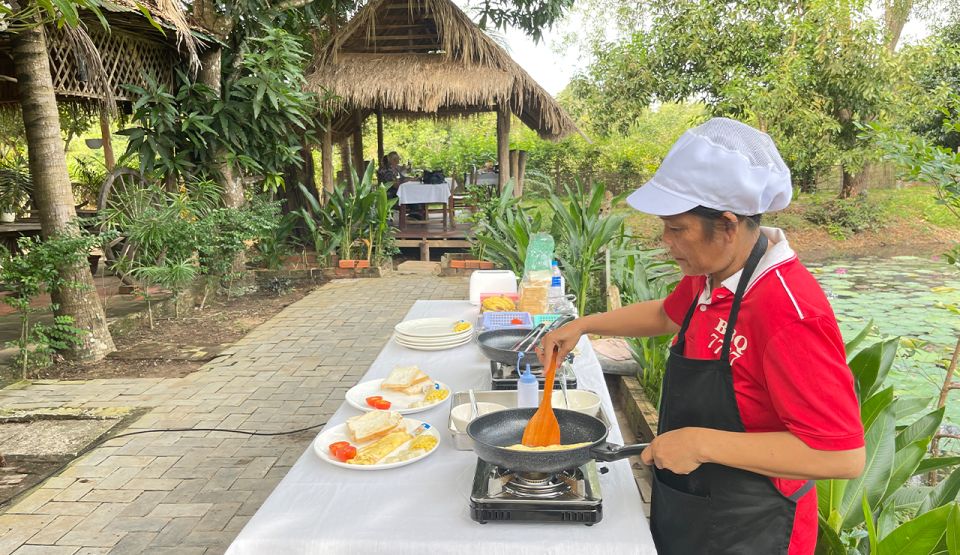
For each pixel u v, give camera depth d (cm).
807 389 114
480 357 269
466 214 1304
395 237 1088
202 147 762
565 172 2172
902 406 247
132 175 735
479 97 928
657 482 150
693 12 1566
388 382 227
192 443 377
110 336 556
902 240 1520
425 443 181
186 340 602
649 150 2141
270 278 880
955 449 379
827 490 203
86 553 270
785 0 1556
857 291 905
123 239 721
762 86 1465
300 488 162
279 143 835
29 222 844
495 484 153
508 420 174
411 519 147
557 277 316
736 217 121
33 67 491
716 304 132
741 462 119
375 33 1008
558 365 175
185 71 765
